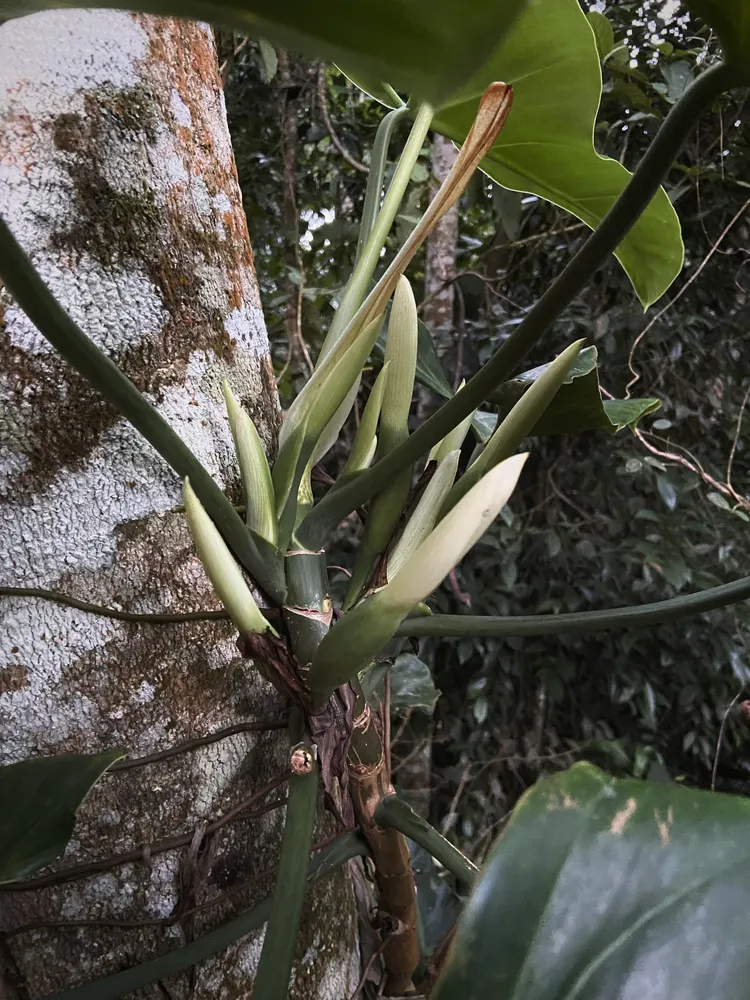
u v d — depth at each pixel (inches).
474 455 27.6
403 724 83.4
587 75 24.7
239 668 23.6
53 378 21.4
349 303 24.1
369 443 24.1
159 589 22.4
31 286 15.1
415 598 16.0
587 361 30.0
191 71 25.9
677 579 76.4
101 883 21.2
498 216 80.4
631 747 88.1
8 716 21.0
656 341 81.7
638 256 33.3
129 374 22.5
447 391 34.3
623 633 84.7
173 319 23.4
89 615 21.6
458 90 16.2
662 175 14.4
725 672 85.4
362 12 14.2
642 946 14.5
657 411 84.0
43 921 20.5
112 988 19.6
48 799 18.4
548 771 86.3
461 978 14.6
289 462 21.1
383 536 22.1
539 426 32.0
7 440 21.0
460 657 86.6
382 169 27.1
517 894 15.3
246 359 26.2
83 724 21.5
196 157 25.2
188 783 22.4
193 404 23.6
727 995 13.9
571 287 15.9
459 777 87.7
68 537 21.6
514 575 81.9
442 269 79.7
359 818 23.6
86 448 21.7
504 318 86.7
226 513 18.9
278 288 89.8
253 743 23.9
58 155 21.8
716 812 16.0
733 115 77.7
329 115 83.6
